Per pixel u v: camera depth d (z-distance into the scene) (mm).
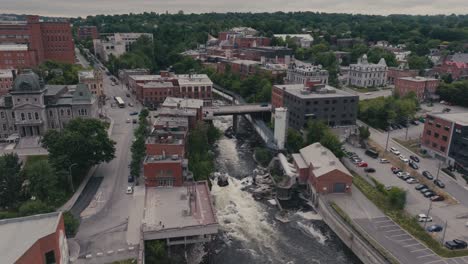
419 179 130750
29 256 63562
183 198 107312
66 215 90625
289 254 98000
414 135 178375
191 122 153500
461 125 135625
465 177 131250
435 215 107625
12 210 103625
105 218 100625
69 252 85500
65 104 165375
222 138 190000
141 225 93750
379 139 173125
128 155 145750
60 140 121750
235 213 117125
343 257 97125
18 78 154500
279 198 125875
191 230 91875
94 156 126375
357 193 120938
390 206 112500
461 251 91562
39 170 105375
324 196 118812
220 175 140250
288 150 158625
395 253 90375
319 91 181125
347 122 176000
